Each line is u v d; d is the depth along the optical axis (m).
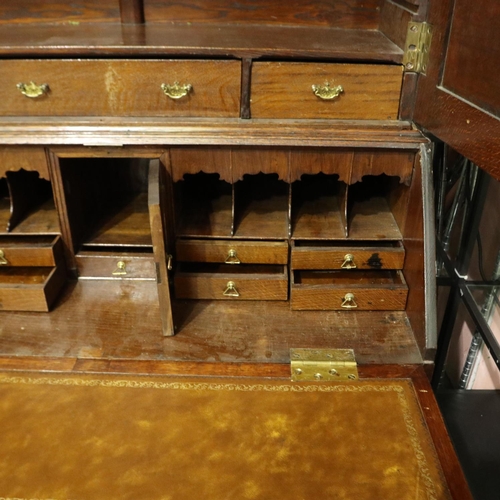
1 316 1.22
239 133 1.13
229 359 1.11
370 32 1.32
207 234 1.27
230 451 0.90
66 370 1.07
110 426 0.95
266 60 1.11
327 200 1.42
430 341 1.08
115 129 1.14
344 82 1.13
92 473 0.87
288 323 1.22
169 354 1.12
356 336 1.18
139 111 1.16
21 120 1.14
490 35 0.85
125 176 1.56
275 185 1.49
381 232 1.28
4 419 0.96
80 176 1.31
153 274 1.33
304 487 0.85
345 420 0.96
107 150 1.15
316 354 1.11
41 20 1.32
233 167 1.17
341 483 0.85
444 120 1.01
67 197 1.23
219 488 0.84
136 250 1.35
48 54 1.09
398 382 1.05
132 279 1.33
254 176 1.53
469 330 1.79
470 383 1.81
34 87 1.12
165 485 0.85
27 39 1.14
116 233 1.37
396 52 1.11
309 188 1.48
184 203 1.38
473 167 1.58
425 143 1.13
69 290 1.30
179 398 1.01
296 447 0.91
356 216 1.34
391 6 1.22
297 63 1.11
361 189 1.47
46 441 0.92
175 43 1.12
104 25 1.31
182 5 1.32
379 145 1.13
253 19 1.34
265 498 0.83
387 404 1.00
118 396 1.01
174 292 1.28
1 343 1.14
